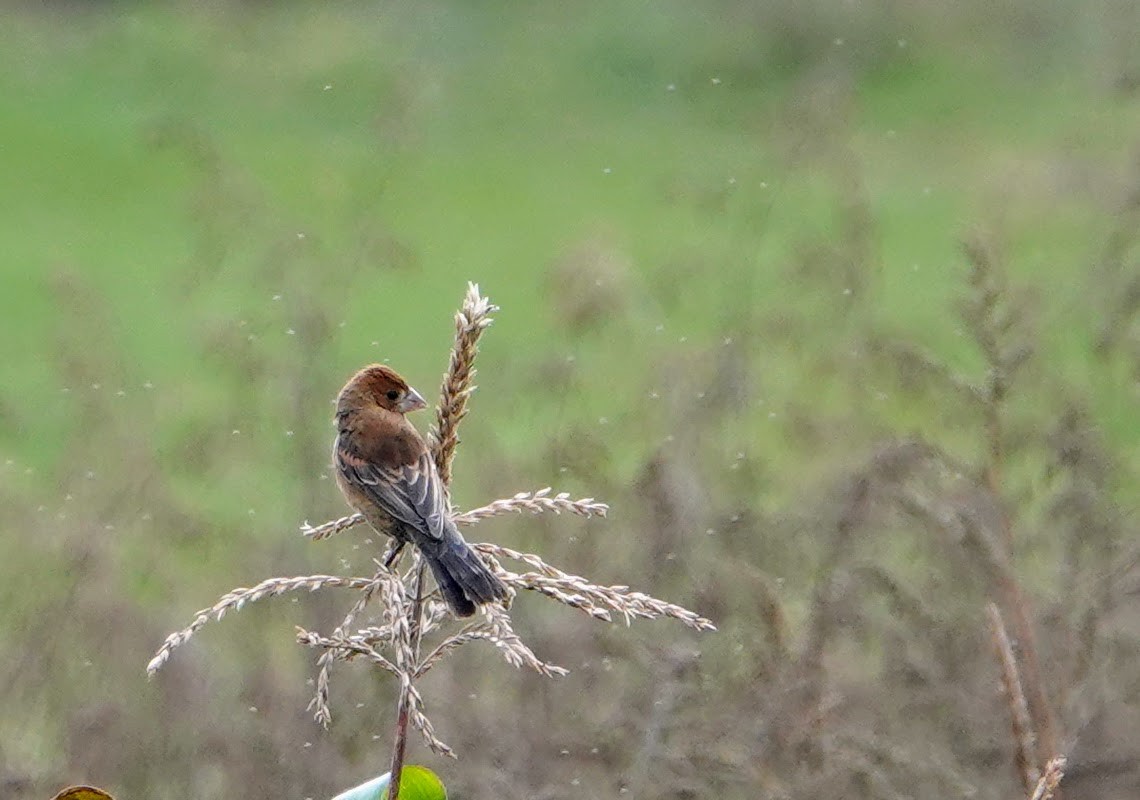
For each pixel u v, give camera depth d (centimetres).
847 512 1006
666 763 947
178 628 1105
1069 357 1234
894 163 2898
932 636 973
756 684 965
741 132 3175
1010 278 1108
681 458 1120
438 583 604
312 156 3050
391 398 906
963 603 973
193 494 1325
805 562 1034
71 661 1080
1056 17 3384
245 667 1083
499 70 3806
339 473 877
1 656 1073
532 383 1212
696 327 1338
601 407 1272
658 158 3177
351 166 2866
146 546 1152
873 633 983
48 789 1013
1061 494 980
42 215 3050
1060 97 3141
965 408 1013
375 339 2002
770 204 1303
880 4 3525
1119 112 1416
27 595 1098
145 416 1270
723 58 3572
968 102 3231
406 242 1385
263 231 1252
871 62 3438
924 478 1008
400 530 854
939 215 2533
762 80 3497
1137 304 1075
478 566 595
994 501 970
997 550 947
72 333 1343
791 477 1149
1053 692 975
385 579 581
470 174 3145
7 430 1444
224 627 1114
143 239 2903
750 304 1227
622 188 2994
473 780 981
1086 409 1004
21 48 4056
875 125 3164
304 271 1220
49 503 1214
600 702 1006
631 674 1001
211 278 1266
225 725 1034
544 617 1069
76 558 1109
